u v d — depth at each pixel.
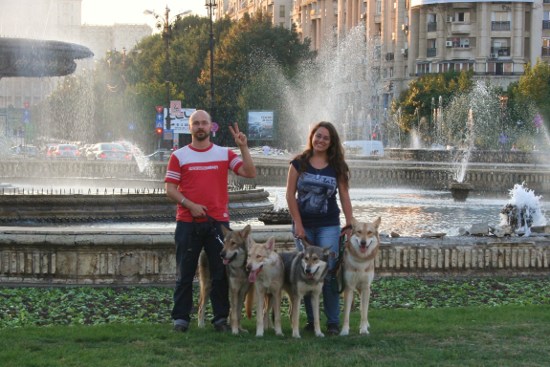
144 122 98.31
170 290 14.83
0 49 24.52
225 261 10.92
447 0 110.38
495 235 17.27
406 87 118.75
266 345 10.34
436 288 15.46
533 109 84.88
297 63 103.38
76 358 9.55
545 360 9.63
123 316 12.87
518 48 110.50
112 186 41.78
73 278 14.96
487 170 45.25
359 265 10.95
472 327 11.36
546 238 16.92
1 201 23.41
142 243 15.02
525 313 12.46
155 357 9.66
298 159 11.41
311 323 11.54
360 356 9.77
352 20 130.62
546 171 44.81
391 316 12.48
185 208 11.45
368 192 44.84
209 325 11.91
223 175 11.48
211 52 69.12
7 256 14.92
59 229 15.20
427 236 16.91
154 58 119.88
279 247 15.12
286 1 162.00
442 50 113.25
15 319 12.36
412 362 9.45
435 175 47.38
